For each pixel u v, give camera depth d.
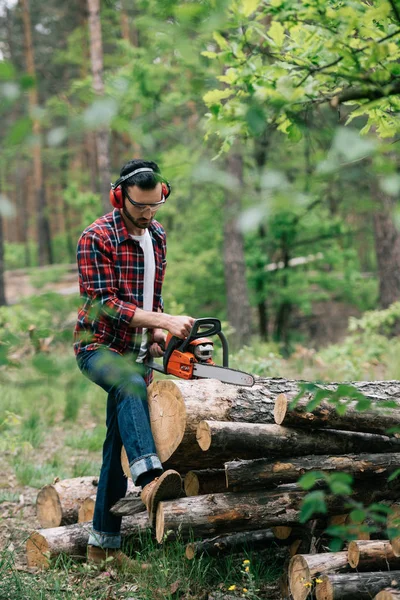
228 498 3.57
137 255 4.02
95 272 3.89
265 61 3.35
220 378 3.68
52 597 3.76
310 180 1.83
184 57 2.00
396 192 1.71
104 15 14.70
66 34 26.91
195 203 19.69
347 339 12.30
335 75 2.67
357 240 21.69
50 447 7.68
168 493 3.58
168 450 3.66
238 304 16.89
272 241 18.77
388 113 3.26
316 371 11.42
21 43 29.41
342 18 2.49
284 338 20.67
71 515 4.67
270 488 3.63
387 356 11.90
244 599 3.67
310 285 21.47
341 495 3.55
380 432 3.56
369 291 22.47
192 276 21.06
